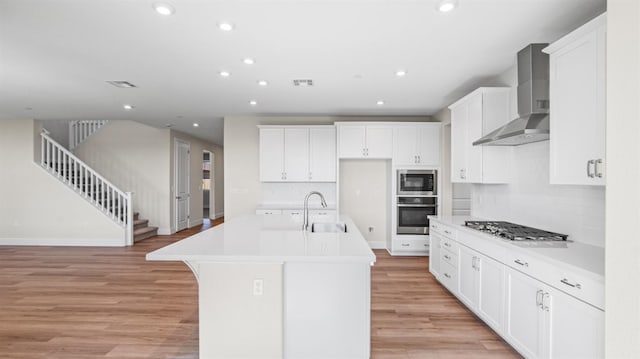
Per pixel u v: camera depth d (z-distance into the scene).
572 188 2.46
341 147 5.30
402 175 5.26
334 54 2.90
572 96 2.05
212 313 2.03
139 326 2.80
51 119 6.05
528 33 2.49
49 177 6.07
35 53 2.87
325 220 3.45
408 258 5.12
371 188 5.88
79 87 3.91
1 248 5.85
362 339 2.08
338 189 5.36
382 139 5.27
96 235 6.11
